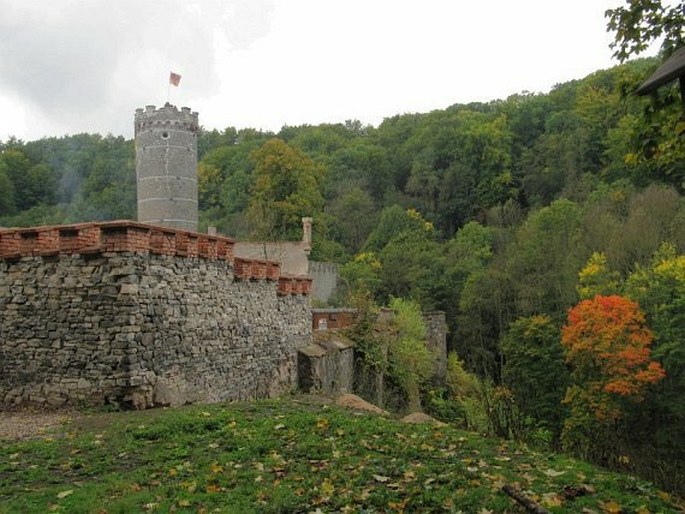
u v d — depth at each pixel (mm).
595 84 77750
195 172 46344
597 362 30875
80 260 13266
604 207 49875
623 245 42000
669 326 30500
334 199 79750
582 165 68688
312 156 89750
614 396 29906
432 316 44000
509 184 78688
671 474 9945
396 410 29156
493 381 45625
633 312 31312
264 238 52562
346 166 86938
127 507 6707
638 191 51438
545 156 75500
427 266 60562
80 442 9789
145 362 13242
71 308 13234
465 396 37438
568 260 45406
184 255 14812
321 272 52469
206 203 77875
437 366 41531
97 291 13086
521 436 11859
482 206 77688
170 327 14188
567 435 27188
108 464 8680
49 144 83438
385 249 65250
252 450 9305
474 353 52500
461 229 70938
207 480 7703
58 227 13414
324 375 23250
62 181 75688
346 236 75000
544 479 8133
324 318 30844
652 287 32594
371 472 8141
